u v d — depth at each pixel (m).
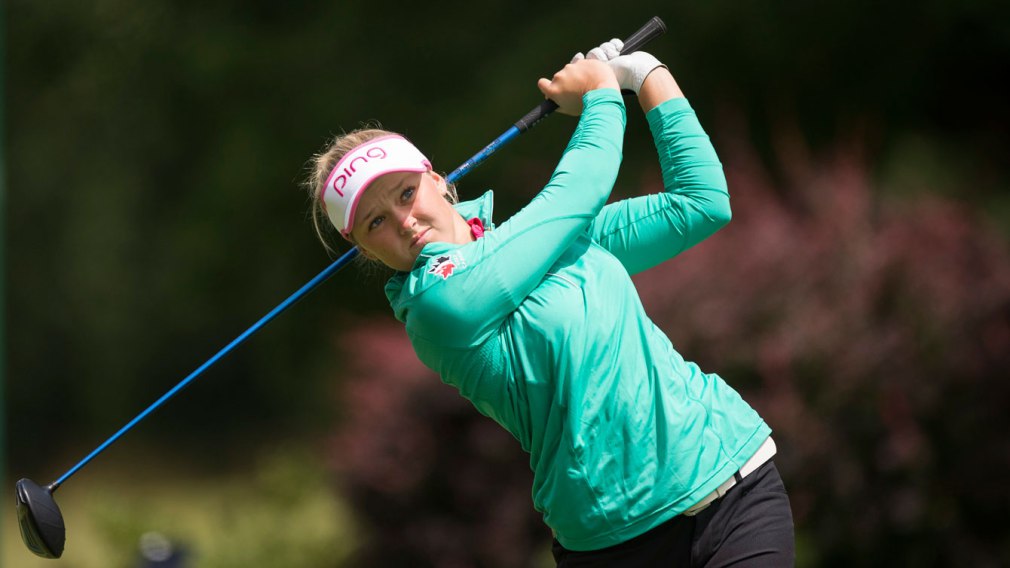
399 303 11.15
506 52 53.22
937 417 25.34
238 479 52.41
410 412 27.56
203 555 31.55
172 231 60.19
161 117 59.88
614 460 10.82
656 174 42.00
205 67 57.06
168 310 61.22
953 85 49.22
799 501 25.36
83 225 61.94
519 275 10.70
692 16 48.88
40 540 12.29
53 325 65.56
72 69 61.47
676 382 11.01
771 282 26.03
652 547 10.98
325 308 57.69
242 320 59.84
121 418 64.12
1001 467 25.12
